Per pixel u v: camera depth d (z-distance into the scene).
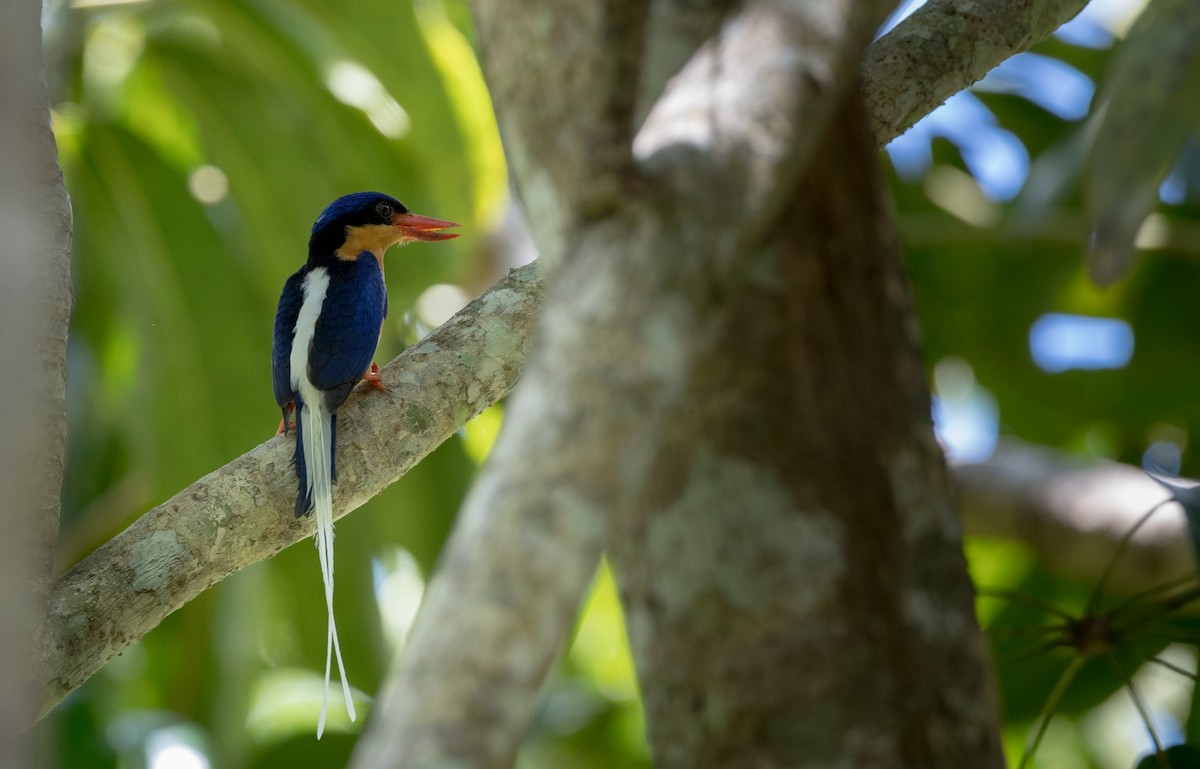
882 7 4.96
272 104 15.58
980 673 5.58
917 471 5.69
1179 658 16.33
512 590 3.85
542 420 4.05
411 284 15.63
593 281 4.22
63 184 8.46
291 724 18.84
